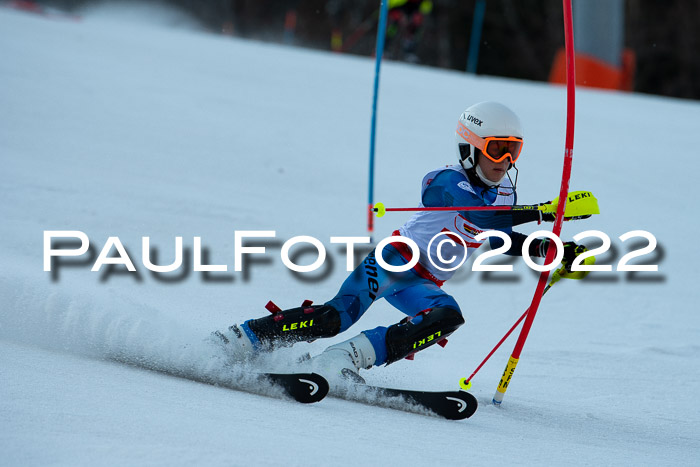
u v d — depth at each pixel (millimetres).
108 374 8969
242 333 10008
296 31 103062
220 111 29969
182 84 33531
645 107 41094
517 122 10078
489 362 13398
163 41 44250
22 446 6207
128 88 31469
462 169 10305
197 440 6789
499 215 9836
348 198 22453
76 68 33469
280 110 31266
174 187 21438
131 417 7266
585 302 17344
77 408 7355
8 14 46188
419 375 12070
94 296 10836
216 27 102000
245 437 7098
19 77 30453
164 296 14016
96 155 23234
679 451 9133
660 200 25234
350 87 37125
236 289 15359
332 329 10250
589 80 58438
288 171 24203
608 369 13359
